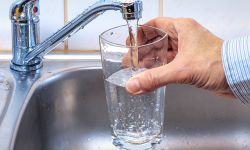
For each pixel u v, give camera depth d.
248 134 0.89
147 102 0.68
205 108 0.88
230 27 0.91
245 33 0.92
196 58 0.66
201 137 0.89
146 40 0.72
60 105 0.86
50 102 0.84
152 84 0.63
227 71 0.66
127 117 0.68
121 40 0.72
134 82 0.63
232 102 0.88
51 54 0.90
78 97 0.87
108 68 0.68
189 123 0.89
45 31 0.90
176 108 0.88
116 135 0.70
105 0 0.75
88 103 0.88
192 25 0.70
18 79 0.83
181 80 0.65
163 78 0.63
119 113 0.69
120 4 0.71
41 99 0.83
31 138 0.77
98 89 0.87
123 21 0.90
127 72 0.67
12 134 0.67
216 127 0.89
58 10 0.89
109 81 0.68
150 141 0.70
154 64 0.67
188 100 0.88
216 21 0.91
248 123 0.89
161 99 0.69
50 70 0.86
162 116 0.71
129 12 0.69
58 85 0.85
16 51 0.83
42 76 0.84
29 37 0.82
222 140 0.89
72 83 0.86
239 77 0.66
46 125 0.84
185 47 0.68
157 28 0.72
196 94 0.88
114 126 0.70
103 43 0.68
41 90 0.82
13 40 0.83
